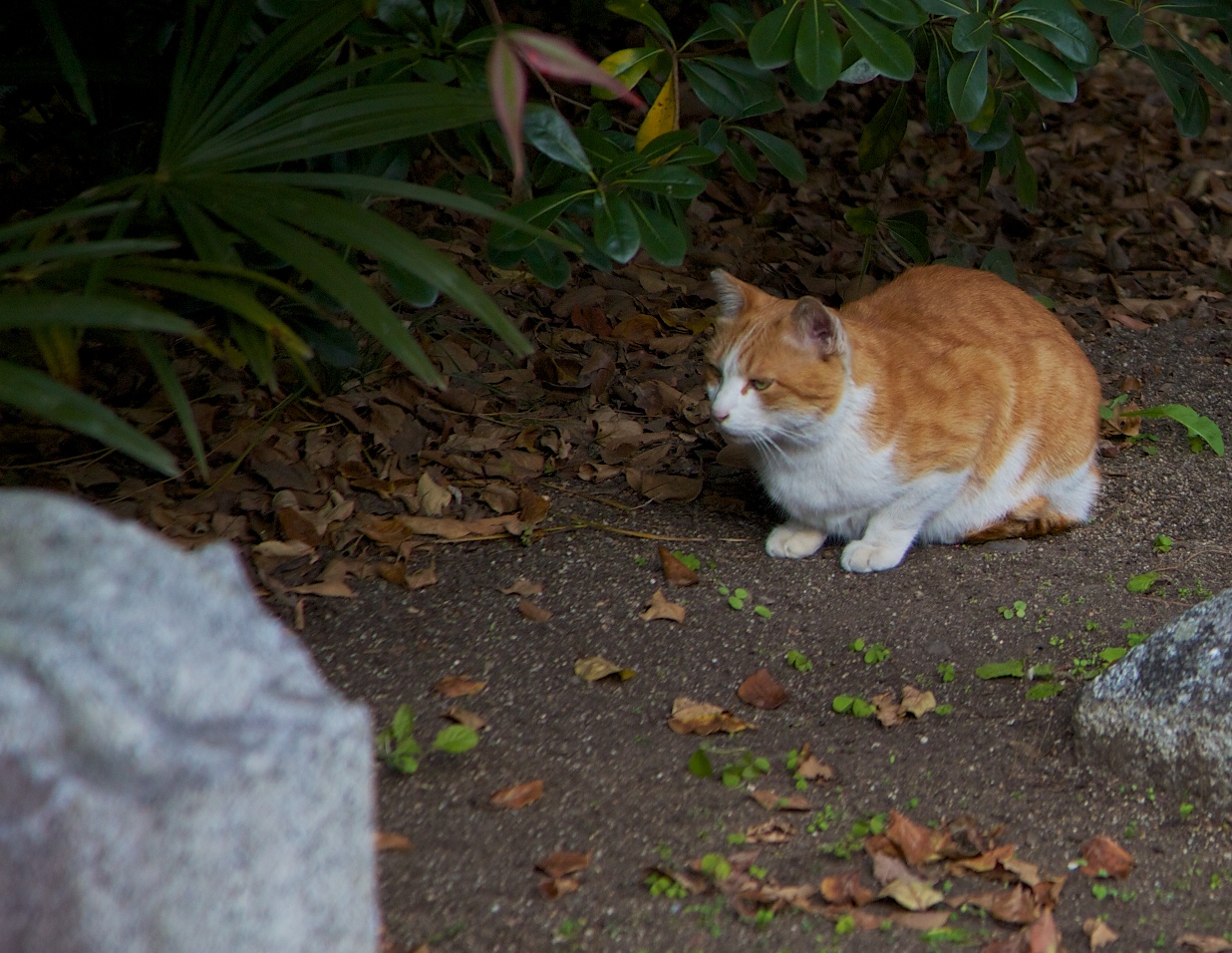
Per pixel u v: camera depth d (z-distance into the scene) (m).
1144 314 6.48
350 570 4.02
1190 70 4.79
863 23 3.71
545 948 2.43
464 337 5.42
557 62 2.07
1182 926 2.58
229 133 3.05
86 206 2.95
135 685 1.59
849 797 3.06
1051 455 4.44
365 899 1.75
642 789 3.06
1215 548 4.33
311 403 4.86
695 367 5.56
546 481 4.71
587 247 3.91
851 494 4.17
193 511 4.23
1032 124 8.63
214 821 1.53
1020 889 2.67
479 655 3.65
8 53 4.30
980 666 3.64
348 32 3.64
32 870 1.45
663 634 3.79
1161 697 3.01
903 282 4.80
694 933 2.49
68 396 2.05
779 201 7.23
